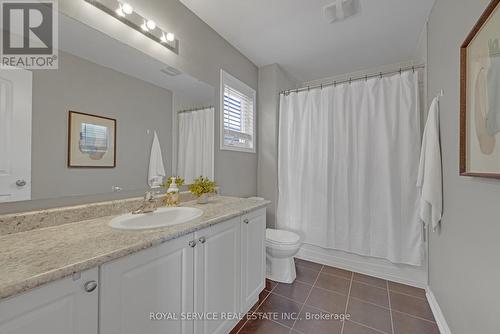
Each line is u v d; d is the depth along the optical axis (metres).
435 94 1.68
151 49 1.50
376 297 1.85
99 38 1.22
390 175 2.07
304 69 2.90
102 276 0.76
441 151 1.53
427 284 1.92
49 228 1.02
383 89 2.13
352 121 2.30
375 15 1.85
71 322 0.69
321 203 2.45
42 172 1.02
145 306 0.90
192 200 1.84
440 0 1.56
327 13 1.82
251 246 1.64
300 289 1.97
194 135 1.87
